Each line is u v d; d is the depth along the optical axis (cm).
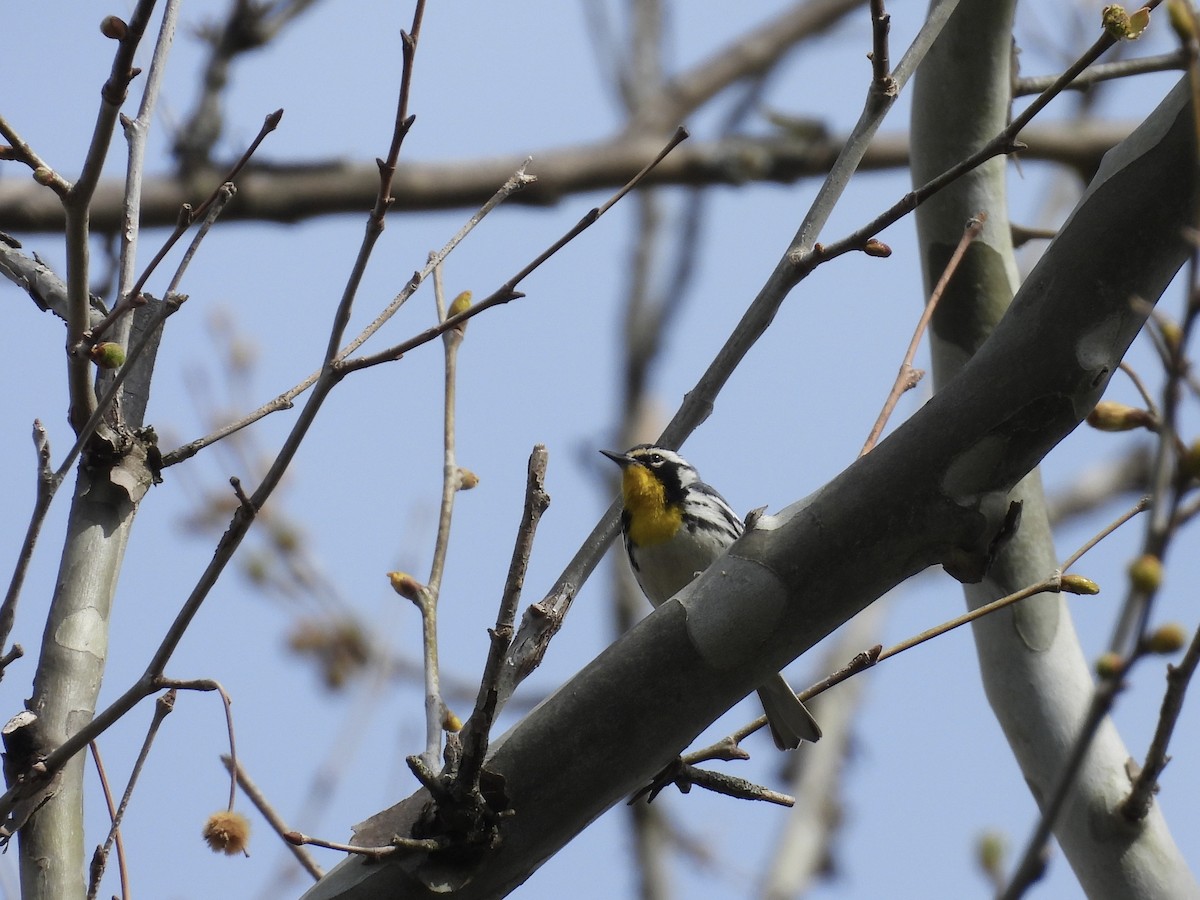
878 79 866
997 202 1002
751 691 710
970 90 997
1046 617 915
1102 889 827
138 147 867
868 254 830
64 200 749
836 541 687
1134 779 838
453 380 926
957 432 682
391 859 713
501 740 721
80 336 786
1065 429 687
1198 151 673
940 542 687
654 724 705
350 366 716
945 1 896
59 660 819
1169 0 591
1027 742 893
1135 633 502
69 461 717
